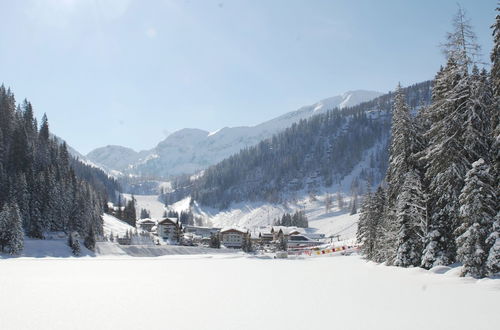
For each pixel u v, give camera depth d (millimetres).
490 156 32156
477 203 29109
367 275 37188
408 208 41625
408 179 41656
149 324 16312
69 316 17781
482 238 29031
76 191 115562
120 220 173625
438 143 35844
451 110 35188
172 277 37188
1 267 47500
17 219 78062
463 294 23219
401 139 43438
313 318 17391
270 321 16859
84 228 110812
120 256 95750
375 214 66562
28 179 101062
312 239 183750
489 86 33375
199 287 29094
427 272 35375
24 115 140625
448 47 34906
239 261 72562
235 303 21594
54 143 146875
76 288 27656
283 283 31859
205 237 194000
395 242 44250
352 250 111625
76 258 82500
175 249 115500
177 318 17516
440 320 16453
